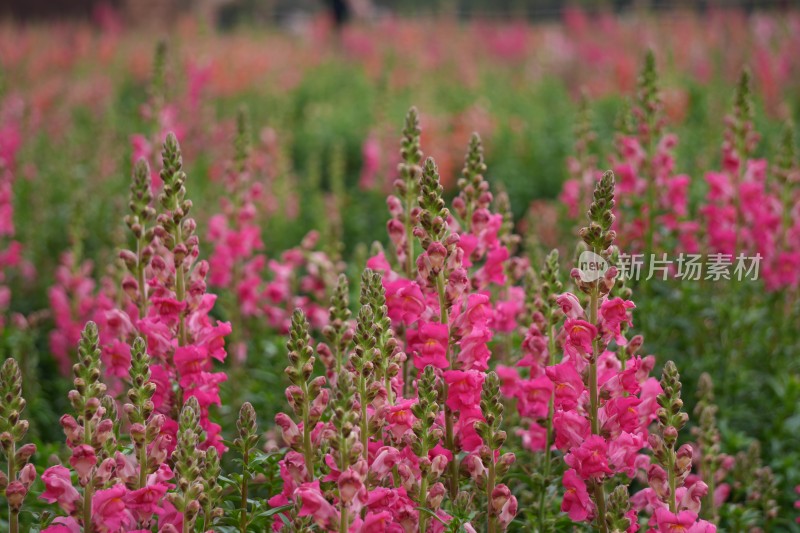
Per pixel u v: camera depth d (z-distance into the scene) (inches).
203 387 262.4
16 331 464.1
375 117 947.3
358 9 1834.4
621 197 406.0
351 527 206.1
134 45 1593.3
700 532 221.5
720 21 1416.1
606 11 1643.7
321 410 225.6
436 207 239.5
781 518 345.1
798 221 420.8
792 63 1037.8
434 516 222.4
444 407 245.4
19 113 858.1
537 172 803.4
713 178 417.4
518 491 306.7
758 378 413.7
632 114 440.1
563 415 234.8
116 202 536.7
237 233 442.6
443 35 1685.5
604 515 235.9
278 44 1628.9
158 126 523.2
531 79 1289.4
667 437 227.3
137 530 213.6
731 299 403.2
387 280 259.1
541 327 278.7
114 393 390.6
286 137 804.0
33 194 694.5
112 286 436.5
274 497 237.9
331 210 700.0
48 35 1690.5
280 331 467.2
